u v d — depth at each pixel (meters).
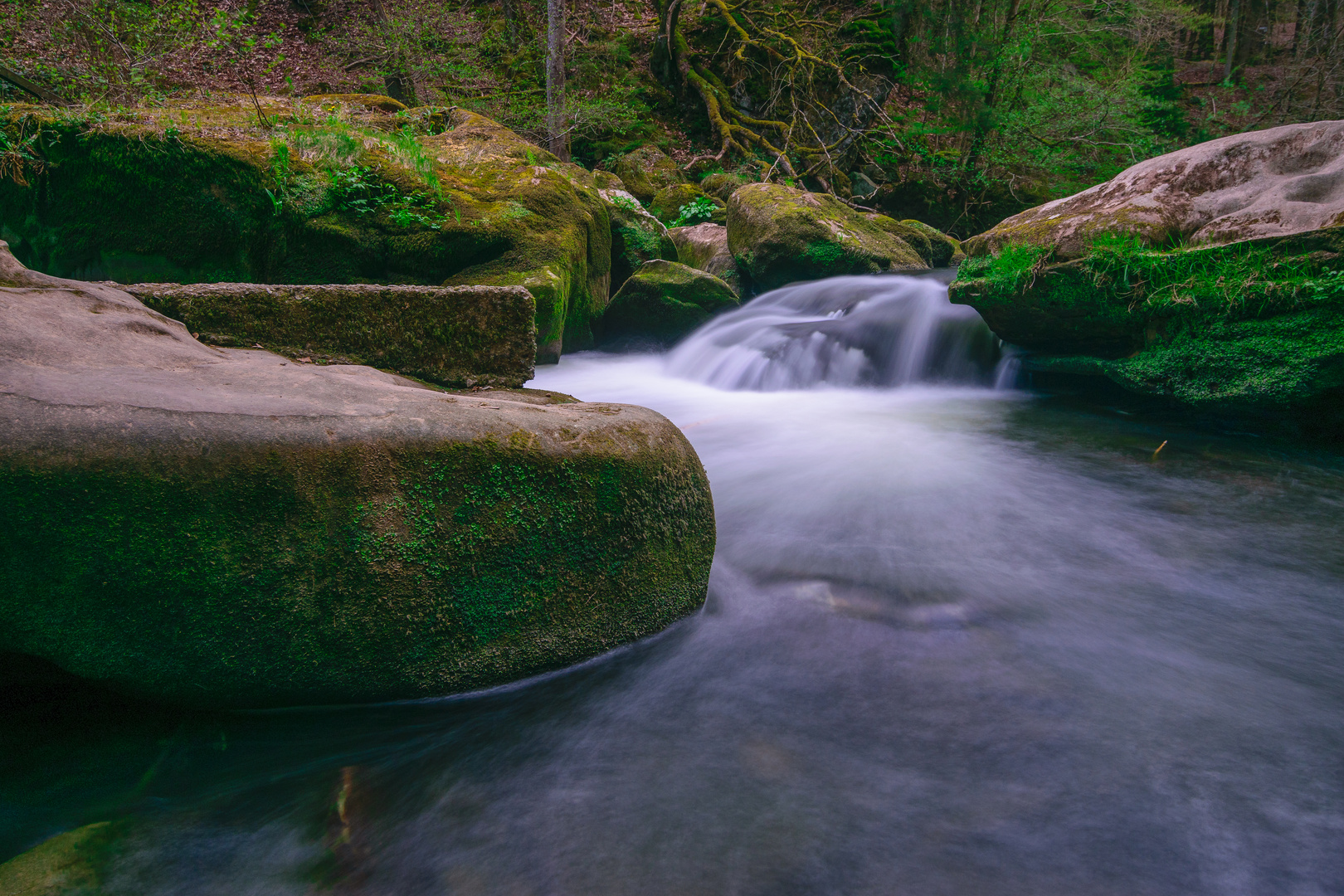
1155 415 5.26
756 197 10.27
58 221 6.05
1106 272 4.80
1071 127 14.90
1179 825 1.61
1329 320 4.04
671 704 2.05
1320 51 17.23
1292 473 4.11
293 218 6.14
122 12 8.01
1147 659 2.31
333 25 14.55
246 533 1.63
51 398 1.53
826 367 6.88
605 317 8.30
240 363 2.09
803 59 15.48
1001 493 3.86
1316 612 2.62
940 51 15.57
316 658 1.76
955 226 15.92
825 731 1.95
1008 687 2.15
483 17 16.23
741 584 2.80
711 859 1.53
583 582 2.11
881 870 1.50
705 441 4.91
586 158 14.94
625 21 17.98
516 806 1.67
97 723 1.73
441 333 2.84
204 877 1.45
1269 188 4.70
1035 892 1.45
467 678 1.96
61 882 1.38
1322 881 1.47
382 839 1.57
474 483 1.89
